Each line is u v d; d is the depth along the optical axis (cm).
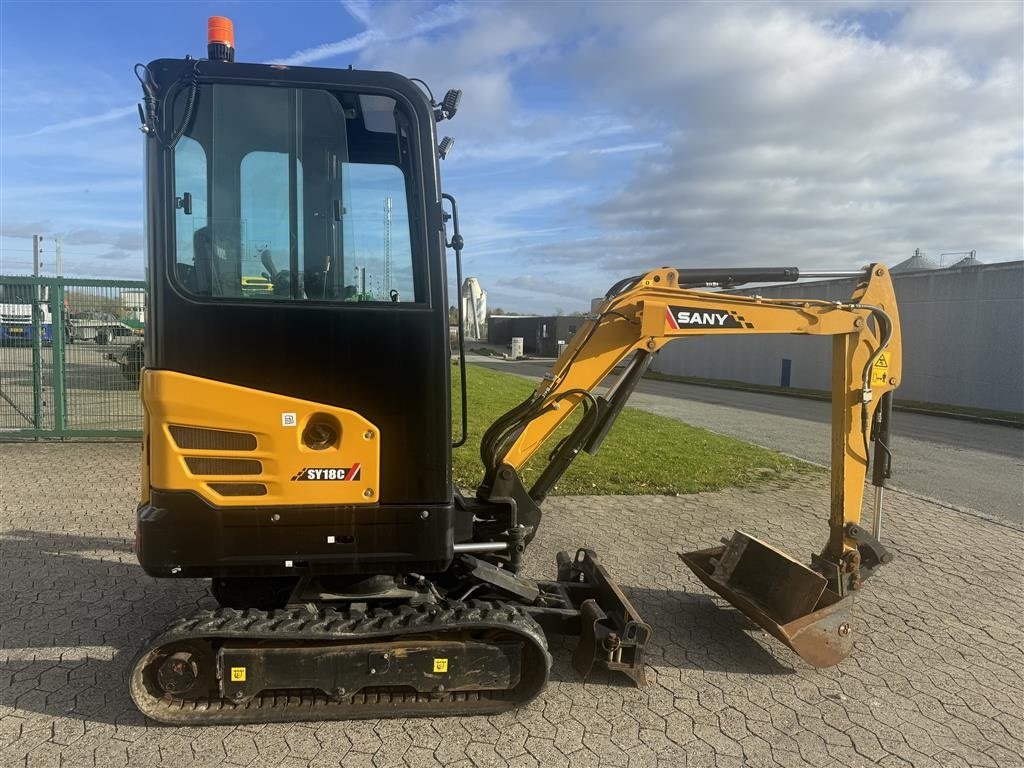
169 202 270
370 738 291
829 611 355
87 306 866
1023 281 1620
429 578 356
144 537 275
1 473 708
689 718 317
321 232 287
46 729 289
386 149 292
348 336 282
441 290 291
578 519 620
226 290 279
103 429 872
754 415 1548
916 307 1916
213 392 271
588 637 345
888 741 304
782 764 285
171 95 272
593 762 282
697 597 458
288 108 283
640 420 1287
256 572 285
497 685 306
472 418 1155
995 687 353
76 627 379
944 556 549
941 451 1082
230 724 295
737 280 382
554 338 4519
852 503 392
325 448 283
